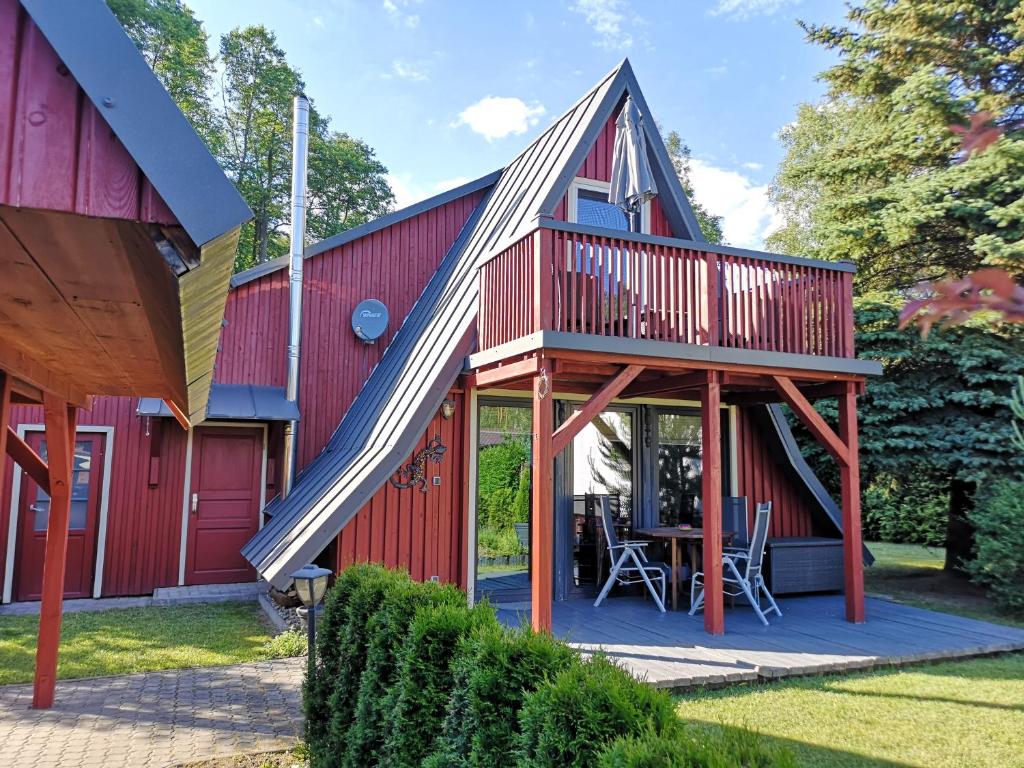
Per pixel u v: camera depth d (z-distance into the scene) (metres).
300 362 9.84
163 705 5.05
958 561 10.27
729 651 5.67
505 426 7.95
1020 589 7.93
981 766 3.78
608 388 6.04
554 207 7.97
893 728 4.28
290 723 4.69
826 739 4.11
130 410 9.37
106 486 9.14
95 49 1.45
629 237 6.29
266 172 21.25
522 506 7.98
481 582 7.61
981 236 9.34
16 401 4.69
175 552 9.38
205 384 3.92
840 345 7.28
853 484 7.09
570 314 6.36
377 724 3.25
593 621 6.75
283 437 9.53
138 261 1.72
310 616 4.21
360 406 9.49
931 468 9.95
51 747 4.26
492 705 2.48
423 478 7.27
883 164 11.34
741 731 1.93
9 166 1.45
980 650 5.93
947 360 9.79
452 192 11.02
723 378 6.80
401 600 3.32
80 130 1.49
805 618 7.09
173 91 19.22
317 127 22.59
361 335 10.02
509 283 6.47
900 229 10.22
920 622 6.92
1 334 3.04
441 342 7.75
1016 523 8.06
